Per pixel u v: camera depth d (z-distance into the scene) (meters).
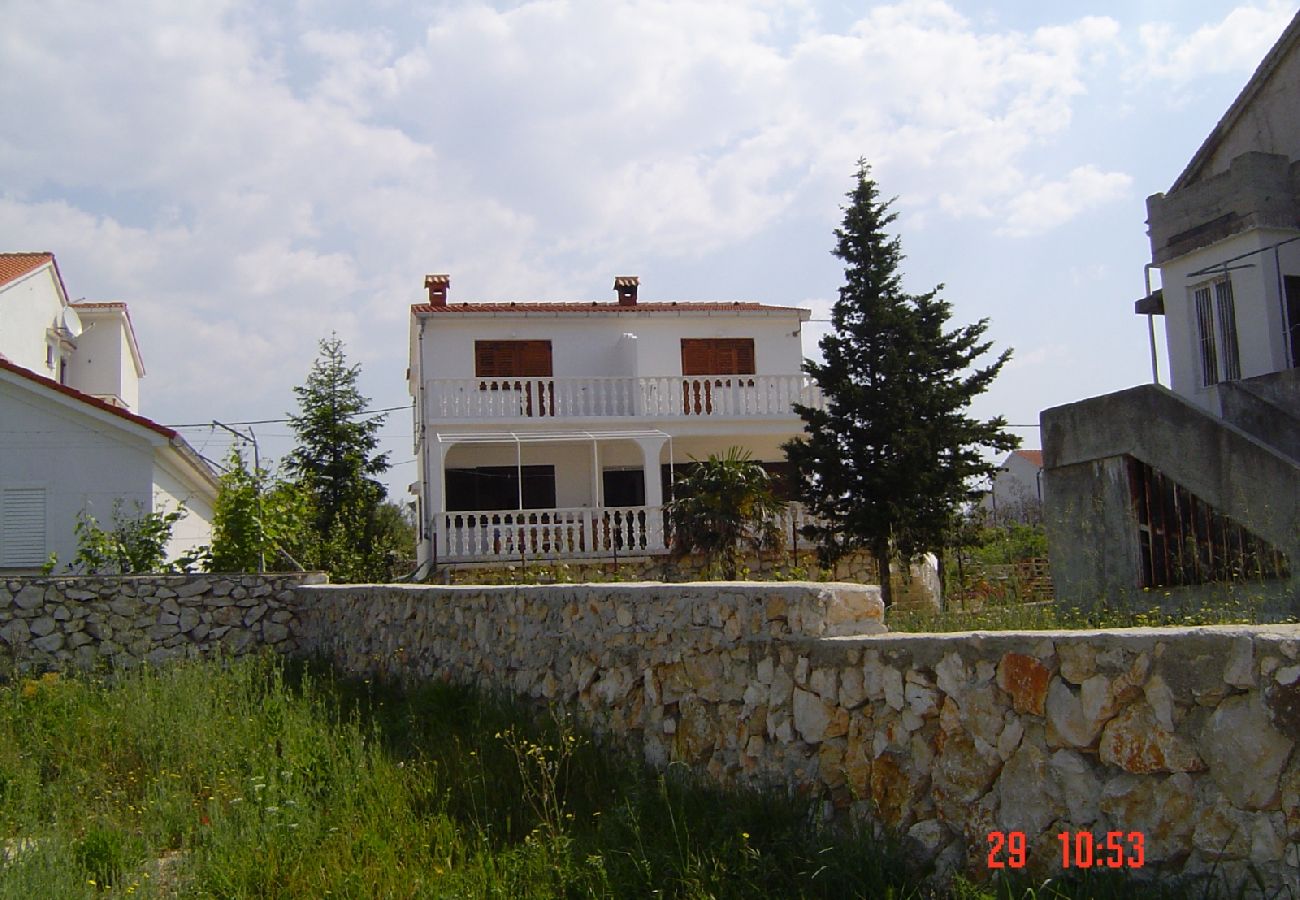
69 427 20.20
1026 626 10.35
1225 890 4.17
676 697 7.85
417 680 12.35
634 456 29.30
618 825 6.56
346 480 34.34
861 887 5.21
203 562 18.47
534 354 29.22
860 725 6.05
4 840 7.25
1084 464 13.90
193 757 9.37
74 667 14.99
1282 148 17.45
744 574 22.44
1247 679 4.17
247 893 6.35
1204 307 16.39
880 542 23.73
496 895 5.91
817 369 24.56
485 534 26.38
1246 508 11.45
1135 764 4.55
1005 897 4.71
